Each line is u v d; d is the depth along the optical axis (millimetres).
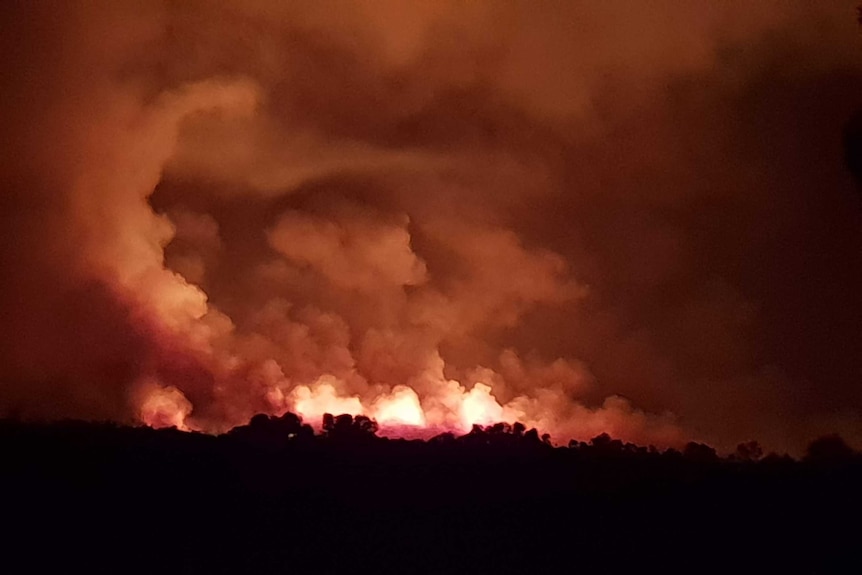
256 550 7312
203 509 7680
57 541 7230
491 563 7336
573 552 7508
